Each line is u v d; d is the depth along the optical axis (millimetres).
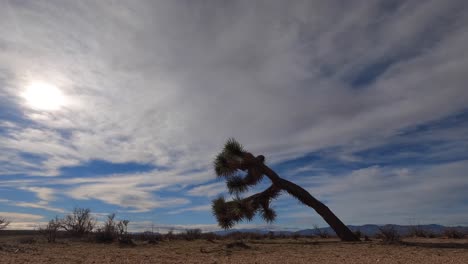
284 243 16703
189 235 22000
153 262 9531
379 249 12656
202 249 13227
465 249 12266
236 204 17531
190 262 9555
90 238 18625
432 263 8945
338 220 18141
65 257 10539
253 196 18641
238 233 24641
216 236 23359
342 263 9172
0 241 16531
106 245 16078
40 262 9320
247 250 12945
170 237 21797
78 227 20406
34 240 17141
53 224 18484
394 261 9367
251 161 18469
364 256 10602
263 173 18594
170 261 9766
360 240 17828
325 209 18250
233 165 18359
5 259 9867
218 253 11992
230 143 18688
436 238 20953
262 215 18578
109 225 19016
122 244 16109
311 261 9641
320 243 16328
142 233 21688
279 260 9922
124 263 9352
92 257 10633
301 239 21375
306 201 18469
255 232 24484
